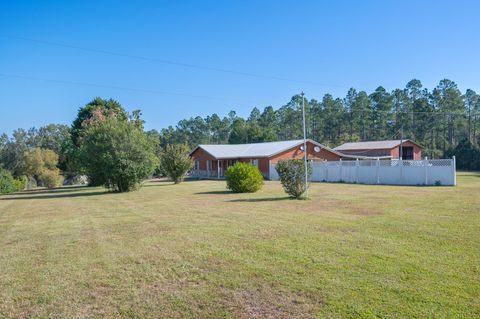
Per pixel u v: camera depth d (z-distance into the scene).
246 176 20.83
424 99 72.44
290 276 5.50
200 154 46.28
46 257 7.09
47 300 4.94
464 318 4.02
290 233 8.48
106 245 7.93
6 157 57.91
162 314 4.43
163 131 105.88
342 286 5.03
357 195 17.45
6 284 5.59
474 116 72.12
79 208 15.83
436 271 5.53
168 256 6.84
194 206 14.62
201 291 5.07
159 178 48.19
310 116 81.50
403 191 19.31
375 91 77.62
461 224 9.05
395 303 4.43
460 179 28.66
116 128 25.61
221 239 8.09
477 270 5.54
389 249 6.83
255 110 99.69
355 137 71.19
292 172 16.27
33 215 13.87
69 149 42.91
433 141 69.44
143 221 11.09
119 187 25.59
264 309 4.43
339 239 7.75
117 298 4.94
